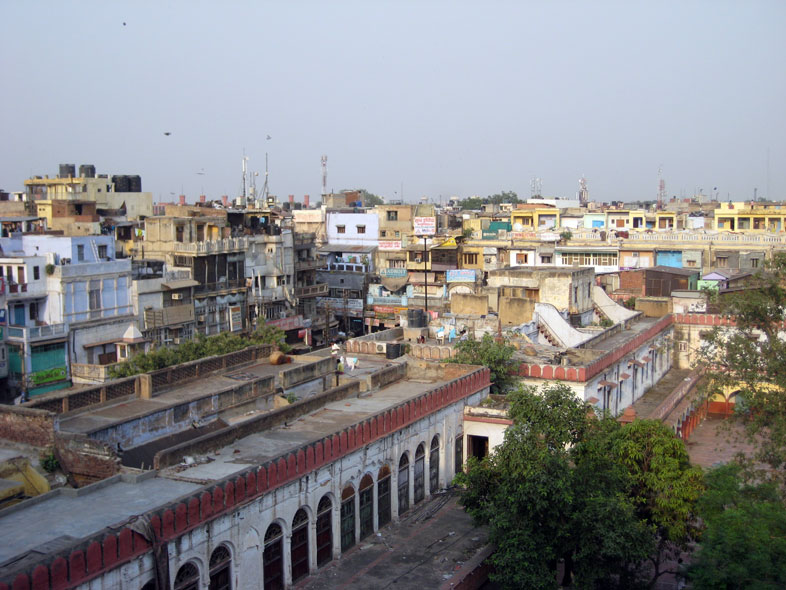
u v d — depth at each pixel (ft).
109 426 83.71
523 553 80.02
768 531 72.54
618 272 246.27
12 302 156.56
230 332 197.67
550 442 87.97
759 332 159.53
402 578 83.71
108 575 60.34
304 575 83.41
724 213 309.42
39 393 153.79
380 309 256.11
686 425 156.04
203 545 69.10
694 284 237.66
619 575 91.15
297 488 81.05
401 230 309.83
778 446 100.42
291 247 236.84
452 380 114.73
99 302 170.19
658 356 186.29
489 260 273.95
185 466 80.07
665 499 87.30
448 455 112.98
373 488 94.94
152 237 204.95
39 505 69.77
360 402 109.29
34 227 205.98
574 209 387.14
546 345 156.97
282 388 109.81
